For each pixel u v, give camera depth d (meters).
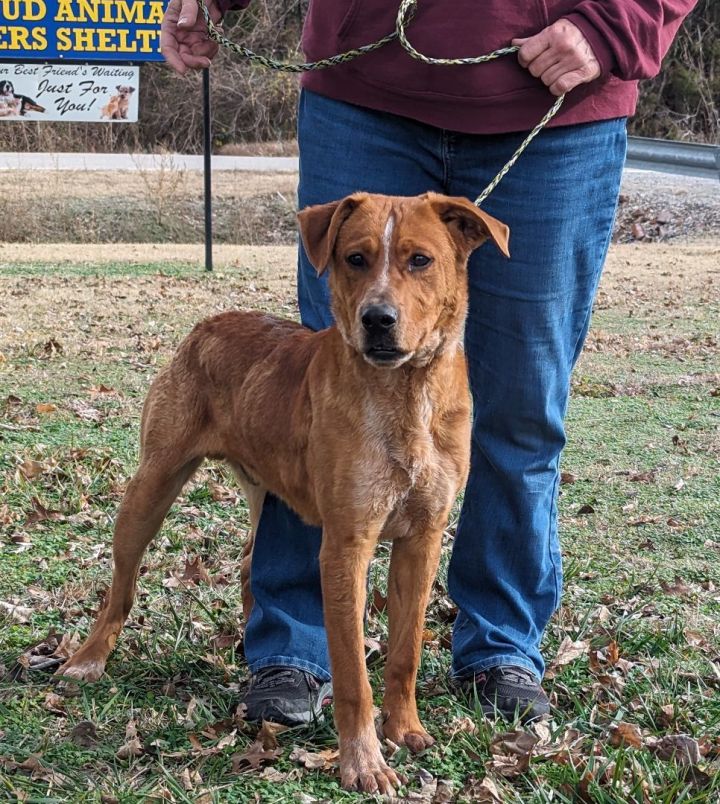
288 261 14.40
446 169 3.60
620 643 4.07
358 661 3.16
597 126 3.52
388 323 3.09
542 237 3.50
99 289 11.94
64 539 4.95
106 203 18.38
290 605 3.69
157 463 3.82
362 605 3.23
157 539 4.98
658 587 4.61
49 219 17.61
